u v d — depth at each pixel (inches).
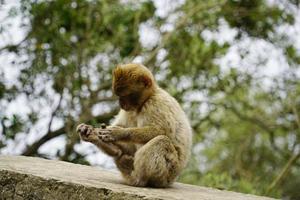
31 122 608.7
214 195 323.6
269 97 737.6
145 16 671.1
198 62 649.0
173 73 653.9
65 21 637.9
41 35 627.5
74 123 629.3
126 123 337.7
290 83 725.3
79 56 639.1
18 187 299.0
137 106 324.5
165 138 314.0
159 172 311.9
